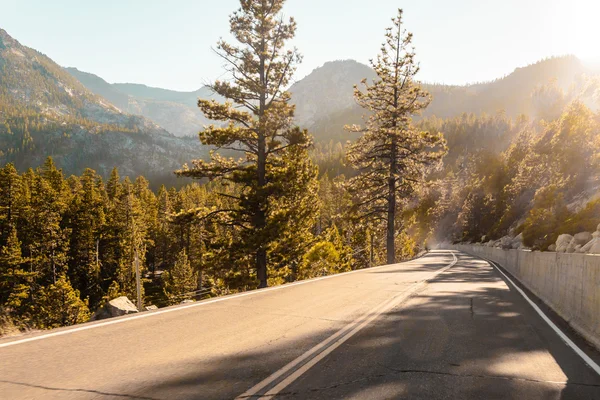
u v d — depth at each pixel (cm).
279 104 2520
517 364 547
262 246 2545
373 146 3491
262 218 2675
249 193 2598
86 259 6366
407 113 3591
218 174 2603
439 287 1356
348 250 5791
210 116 2530
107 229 6656
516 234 4759
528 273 1577
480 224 9956
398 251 6944
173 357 533
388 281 1505
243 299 1046
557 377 498
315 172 3075
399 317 843
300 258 3931
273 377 462
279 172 2591
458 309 959
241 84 2517
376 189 3584
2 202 5469
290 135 2519
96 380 439
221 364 507
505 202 9000
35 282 5109
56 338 620
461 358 564
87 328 690
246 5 2558
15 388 410
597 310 729
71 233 6150
